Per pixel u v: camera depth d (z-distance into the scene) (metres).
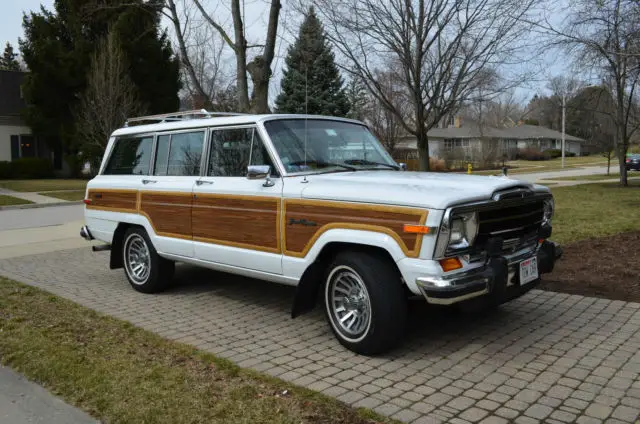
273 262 4.98
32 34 31.23
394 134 28.59
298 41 10.52
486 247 4.23
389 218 4.13
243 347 4.66
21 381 3.97
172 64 31.06
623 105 21.00
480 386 3.77
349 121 5.97
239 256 5.30
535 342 4.61
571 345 4.52
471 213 4.08
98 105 24.95
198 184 5.72
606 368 4.04
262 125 5.20
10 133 33.28
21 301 6.06
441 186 4.23
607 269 6.98
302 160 5.17
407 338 4.78
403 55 10.62
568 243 8.78
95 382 3.83
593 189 20.31
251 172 4.79
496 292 4.17
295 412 3.37
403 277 4.07
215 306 5.97
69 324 5.19
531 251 4.75
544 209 4.95
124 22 28.67
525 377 3.91
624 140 21.47
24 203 19.34
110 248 7.05
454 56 10.50
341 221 4.43
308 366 4.20
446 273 3.97
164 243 6.12
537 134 71.88
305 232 4.69
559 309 5.50
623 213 12.50
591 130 32.91
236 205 5.30
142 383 3.80
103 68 24.64
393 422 3.25
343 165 5.39
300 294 4.71
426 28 10.34
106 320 5.32
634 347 4.45
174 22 11.24
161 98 30.94
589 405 3.46
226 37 10.21
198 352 4.42
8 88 34.31
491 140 48.62
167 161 6.27
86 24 30.08
